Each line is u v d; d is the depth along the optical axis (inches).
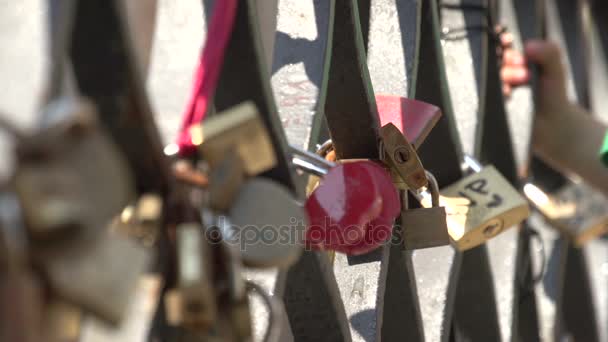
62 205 30.8
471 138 95.9
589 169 123.6
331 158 70.4
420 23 81.7
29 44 40.6
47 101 39.1
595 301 158.6
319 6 67.2
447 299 87.2
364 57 67.0
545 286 131.9
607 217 121.8
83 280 31.9
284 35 67.5
